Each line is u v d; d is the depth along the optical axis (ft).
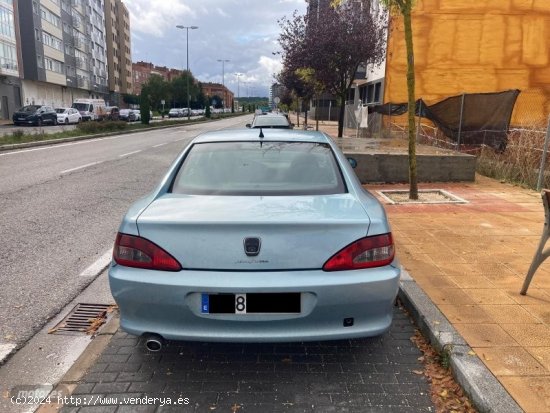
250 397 9.18
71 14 212.64
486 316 11.68
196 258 8.87
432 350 10.75
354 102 117.50
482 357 9.76
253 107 592.19
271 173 11.48
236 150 12.49
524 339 10.53
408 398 9.11
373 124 72.08
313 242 8.92
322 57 57.62
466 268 15.08
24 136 72.49
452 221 21.30
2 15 139.54
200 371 10.08
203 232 8.92
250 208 9.65
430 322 11.27
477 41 70.13
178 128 135.33
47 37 180.86
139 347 11.10
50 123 124.57
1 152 55.72
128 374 9.97
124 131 102.68
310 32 58.39
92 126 94.22
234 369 10.15
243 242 8.82
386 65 71.41
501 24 69.62
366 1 57.52
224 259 8.83
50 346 11.34
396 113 63.26
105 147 64.75
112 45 303.89
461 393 9.16
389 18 61.82
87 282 15.35
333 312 8.92
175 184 11.24
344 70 59.31
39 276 15.83
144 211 9.74
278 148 12.59
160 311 8.97
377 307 9.14
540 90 70.64
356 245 9.04
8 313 13.09
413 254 16.48
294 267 8.87
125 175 38.14
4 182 34.09
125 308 9.22
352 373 9.97
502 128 39.22
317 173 11.52
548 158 32.45
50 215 24.11
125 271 9.12
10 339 11.65
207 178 11.34
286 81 95.20
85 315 13.02
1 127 112.27
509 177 33.37
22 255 17.90
